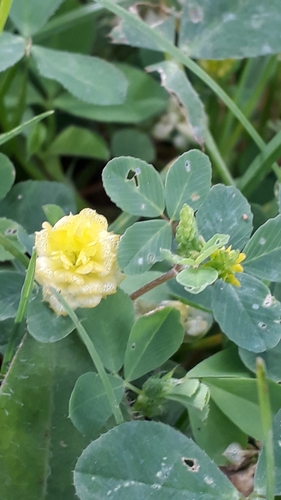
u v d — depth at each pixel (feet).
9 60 0.63
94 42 0.80
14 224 0.59
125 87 0.64
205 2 0.65
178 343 0.52
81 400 0.50
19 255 0.56
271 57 0.70
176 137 0.76
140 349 0.52
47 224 0.51
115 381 0.52
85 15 0.71
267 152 0.64
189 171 0.52
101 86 0.63
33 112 0.76
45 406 0.51
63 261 0.50
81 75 0.63
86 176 0.77
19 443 0.50
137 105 0.74
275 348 0.53
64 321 0.51
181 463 0.48
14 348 0.54
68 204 0.63
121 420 0.50
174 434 0.48
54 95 0.75
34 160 0.74
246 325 0.50
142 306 0.56
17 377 0.51
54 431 0.51
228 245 0.52
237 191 0.52
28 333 0.52
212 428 0.53
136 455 0.48
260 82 0.71
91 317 0.52
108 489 0.47
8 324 0.55
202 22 0.65
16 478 0.50
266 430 0.45
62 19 0.71
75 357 0.52
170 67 0.65
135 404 0.53
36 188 0.63
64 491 0.50
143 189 0.52
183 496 0.48
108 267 0.50
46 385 0.52
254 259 0.52
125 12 0.61
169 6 0.72
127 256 0.50
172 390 0.52
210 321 0.57
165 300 0.56
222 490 0.48
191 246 0.49
